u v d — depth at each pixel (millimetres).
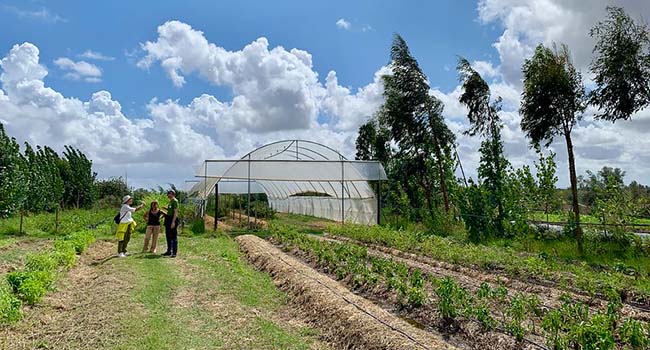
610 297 8797
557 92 16297
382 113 29078
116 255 14672
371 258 12859
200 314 8266
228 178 23188
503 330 7438
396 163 28500
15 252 13648
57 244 12930
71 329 7219
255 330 7484
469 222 19000
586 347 5883
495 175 18922
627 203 15125
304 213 38344
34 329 7129
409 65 26062
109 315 7945
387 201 29953
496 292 8562
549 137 17000
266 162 23516
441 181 25438
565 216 16719
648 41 14445
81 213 28109
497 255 13117
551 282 11031
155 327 7430
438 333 7641
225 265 13086
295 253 15320
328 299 8555
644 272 11188
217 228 24281
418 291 8797
